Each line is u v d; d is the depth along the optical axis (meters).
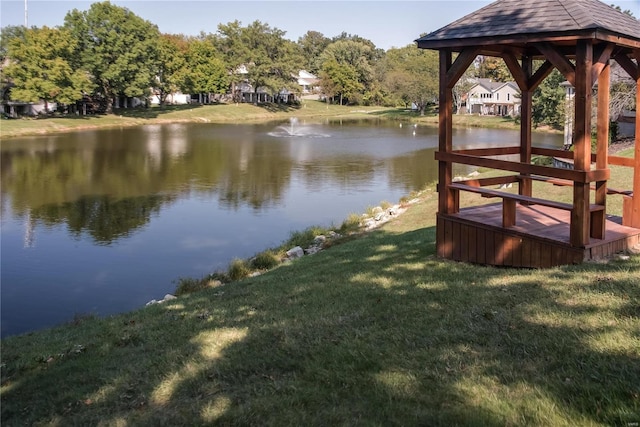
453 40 7.05
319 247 12.55
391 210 16.11
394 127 57.88
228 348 5.04
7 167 28.09
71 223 17.20
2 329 9.73
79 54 57.69
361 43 111.25
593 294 5.13
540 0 6.81
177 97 83.56
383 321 5.23
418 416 3.42
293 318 5.76
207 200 20.50
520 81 8.23
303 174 26.30
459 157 7.45
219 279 10.84
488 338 4.47
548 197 13.20
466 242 7.54
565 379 3.64
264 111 78.75
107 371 4.95
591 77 6.10
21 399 4.61
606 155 6.54
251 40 81.75
